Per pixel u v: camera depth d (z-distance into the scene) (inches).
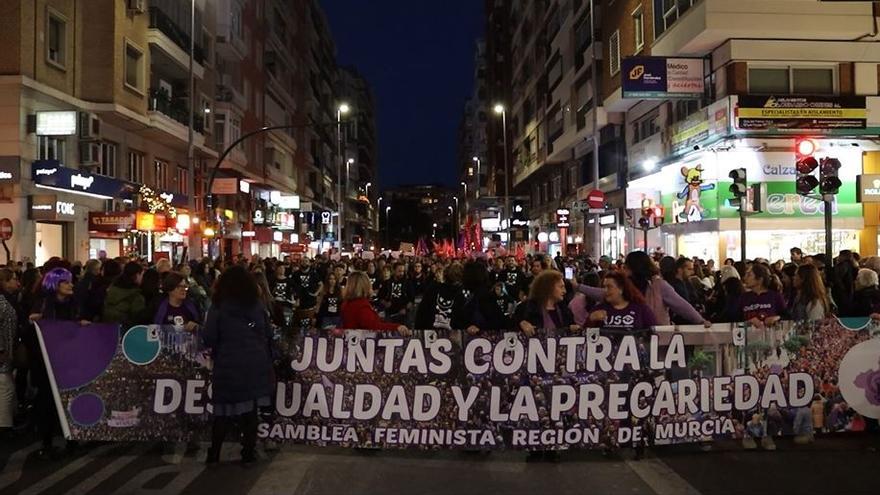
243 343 271.7
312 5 3058.6
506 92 3085.6
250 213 1978.3
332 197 3732.8
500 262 815.7
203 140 1375.5
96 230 991.0
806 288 340.8
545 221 2253.9
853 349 304.5
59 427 333.7
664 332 291.0
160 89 1248.8
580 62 1578.5
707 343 293.6
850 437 314.7
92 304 390.0
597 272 489.1
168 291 310.8
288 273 788.0
